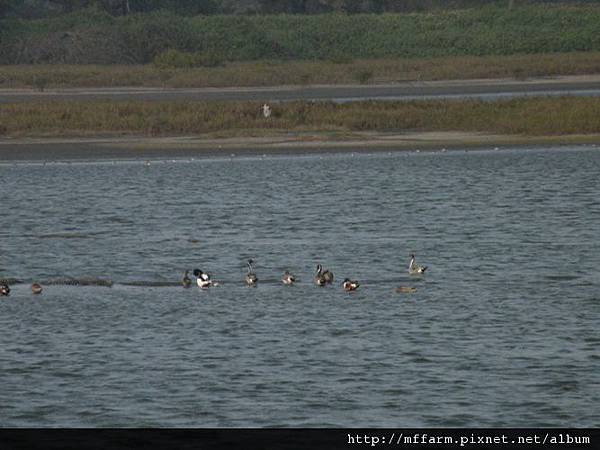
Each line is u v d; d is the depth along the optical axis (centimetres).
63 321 2225
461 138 5247
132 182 4253
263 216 3472
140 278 2627
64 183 4256
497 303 2327
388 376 1875
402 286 2484
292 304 2342
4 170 4650
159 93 7812
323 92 7688
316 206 3641
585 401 1759
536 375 1873
